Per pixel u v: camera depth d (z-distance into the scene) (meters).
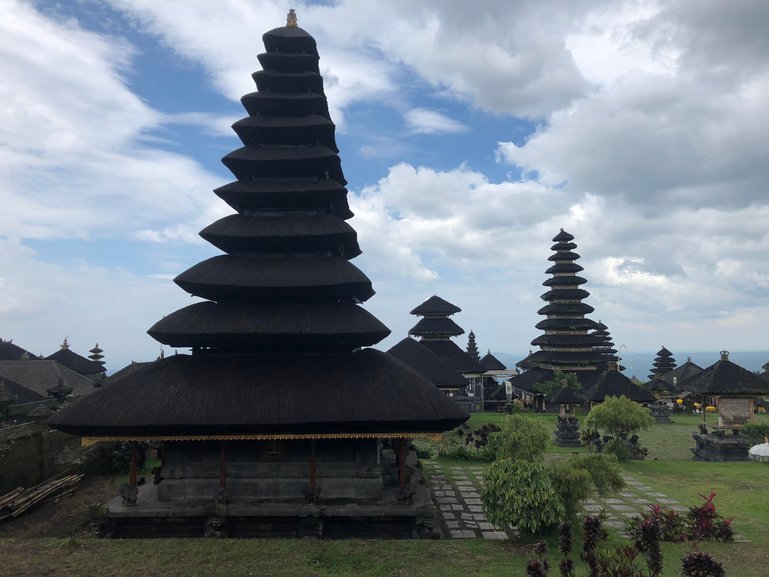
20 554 16.17
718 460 36.38
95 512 19.67
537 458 27.19
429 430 19.77
